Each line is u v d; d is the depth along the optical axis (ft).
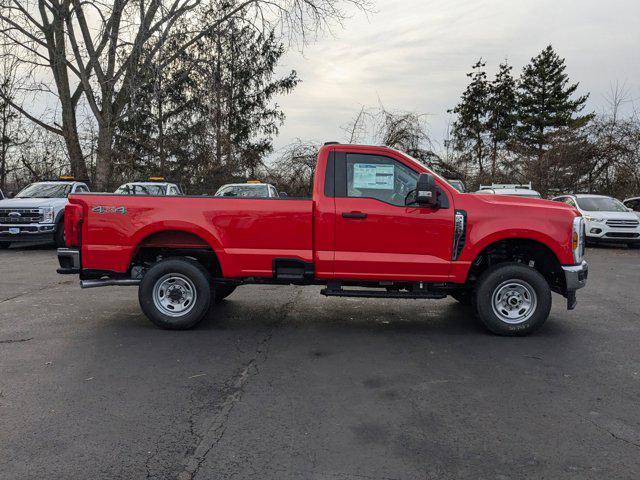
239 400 13.04
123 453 10.31
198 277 19.66
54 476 9.45
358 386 14.10
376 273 19.10
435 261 18.94
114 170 82.99
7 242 49.80
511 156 104.01
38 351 17.03
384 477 9.52
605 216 54.70
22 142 83.56
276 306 24.64
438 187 19.04
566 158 93.04
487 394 13.57
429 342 18.54
